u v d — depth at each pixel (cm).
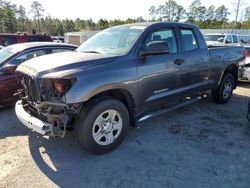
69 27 9444
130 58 397
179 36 484
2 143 419
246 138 442
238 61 643
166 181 321
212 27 7238
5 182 318
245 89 837
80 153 388
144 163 361
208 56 544
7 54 613
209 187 310
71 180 323
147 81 418
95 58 374
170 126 490
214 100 639
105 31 494
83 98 339
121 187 310
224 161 367
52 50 655
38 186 311
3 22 7231
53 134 340
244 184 315
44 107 348
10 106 613
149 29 432
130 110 416
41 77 341
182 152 391
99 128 372
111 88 369
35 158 374
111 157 376
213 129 478
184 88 498
